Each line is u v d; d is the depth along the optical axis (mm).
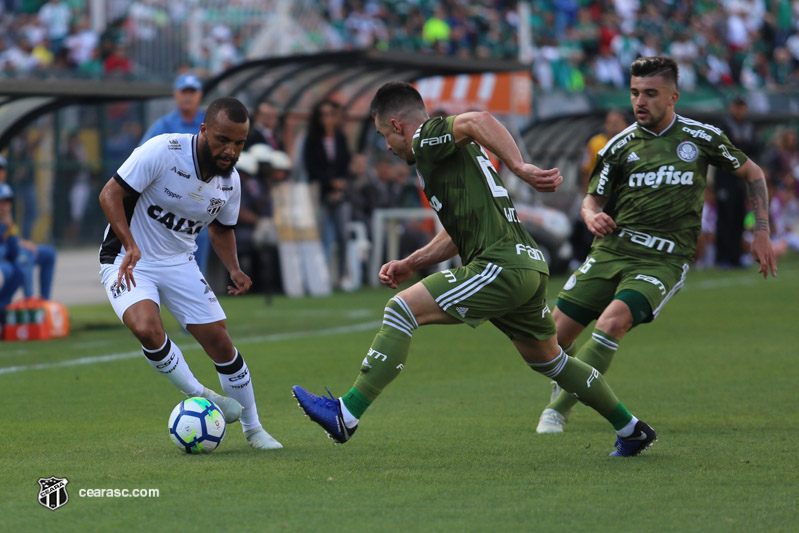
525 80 66188
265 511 15008
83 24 85188
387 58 49594
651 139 21781
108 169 79500
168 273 19422
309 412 17594
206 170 19094
